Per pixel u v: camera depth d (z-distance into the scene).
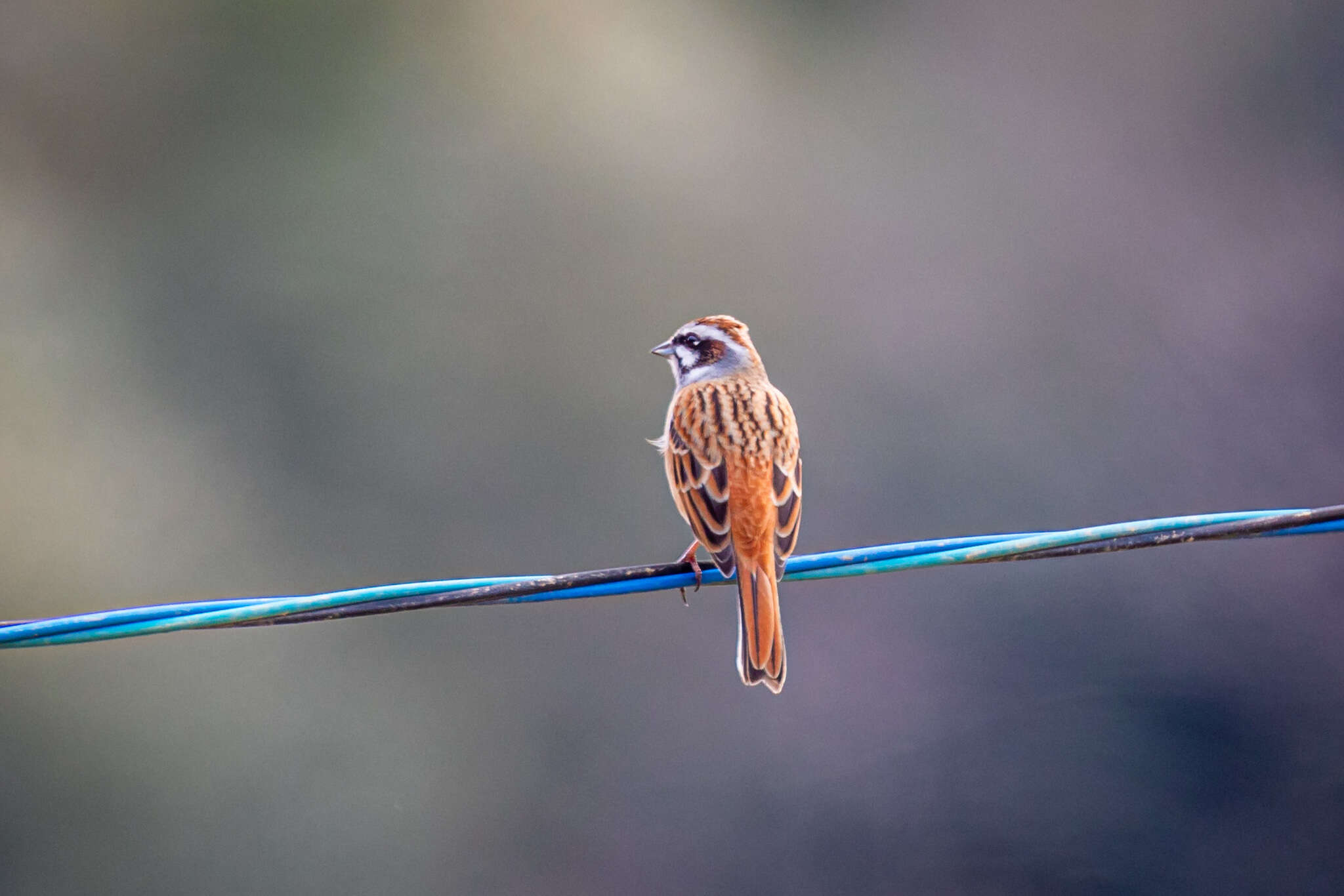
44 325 17.81
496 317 18.45
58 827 14.86
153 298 18.39
